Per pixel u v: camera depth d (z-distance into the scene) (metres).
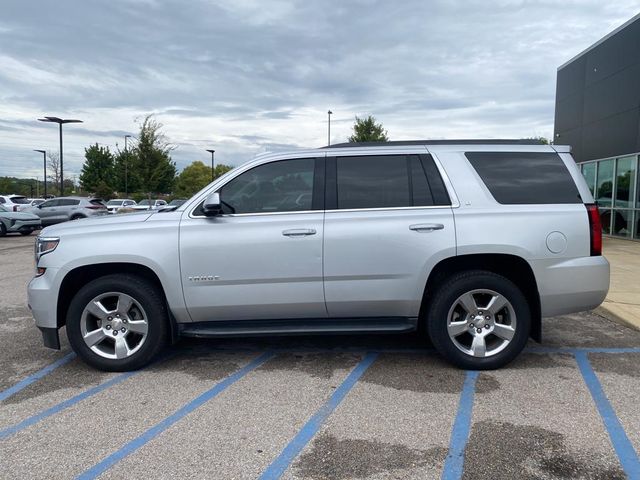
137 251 4.44
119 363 4.61
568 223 4.44
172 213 4.62
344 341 5.59
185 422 3.65
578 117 16.72
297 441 3.36
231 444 3.33
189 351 5.30
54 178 67.38
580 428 3.48
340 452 3.21
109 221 4.66
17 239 19.62
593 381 4.31
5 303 7.70
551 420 3.60
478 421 3.60
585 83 16.23
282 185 4.61
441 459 3.11
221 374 4.61
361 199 4.54
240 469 3.03
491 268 4.75
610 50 14.72
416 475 2.95
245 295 4.49
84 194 57.81
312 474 2.97
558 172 4.61
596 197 15.85
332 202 4.54
